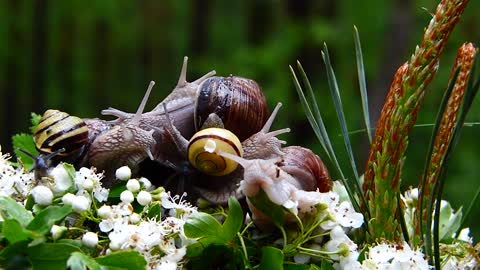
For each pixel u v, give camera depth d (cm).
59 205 48
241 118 51
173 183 51
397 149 50
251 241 49
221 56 311
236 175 51
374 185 51
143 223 47
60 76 314
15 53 295
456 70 48
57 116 51
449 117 51
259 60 261
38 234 44
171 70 337
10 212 46
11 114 292
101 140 50
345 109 238
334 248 48
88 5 319
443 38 49
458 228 54
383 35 262
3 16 297
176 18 346
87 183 48
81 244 46
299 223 48
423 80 49
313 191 51
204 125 51
